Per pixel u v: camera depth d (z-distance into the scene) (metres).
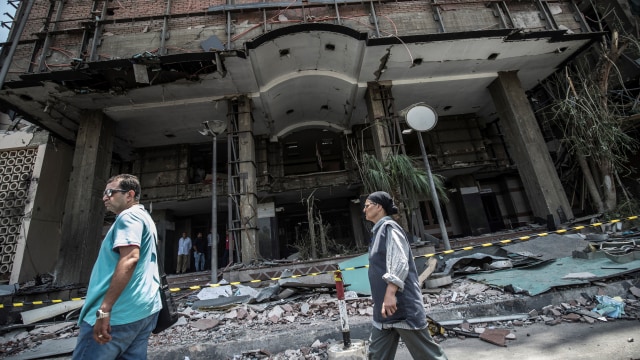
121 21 9.39
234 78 10.34
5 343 4.96
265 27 9.38
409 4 10.14
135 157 15.10
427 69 11.33
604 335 3.20
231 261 9.15
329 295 5.64
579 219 9.64
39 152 12.54
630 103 9.97
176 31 9.38
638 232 7.39
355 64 10.88
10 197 11.94
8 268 11.07
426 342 2.02
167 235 14.85
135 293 1.97
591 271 4.82
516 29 9.71
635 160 11.26
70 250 9.05
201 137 14.12
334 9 9.79
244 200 9.94
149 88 10.27
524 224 15.59
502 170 15.58
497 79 12.15
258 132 14.38
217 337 4.15
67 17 9.75
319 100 13.25
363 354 2.56
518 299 4.29
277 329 4.27
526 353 3.01
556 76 12.04
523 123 11.36
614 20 11.52
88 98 10.30
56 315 6.05
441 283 5.42
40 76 8.88
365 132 15.05
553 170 10.86
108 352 1.81
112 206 2.30
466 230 15.23
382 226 2.28
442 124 15.23
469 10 10.23
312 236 10.07
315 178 14.62
